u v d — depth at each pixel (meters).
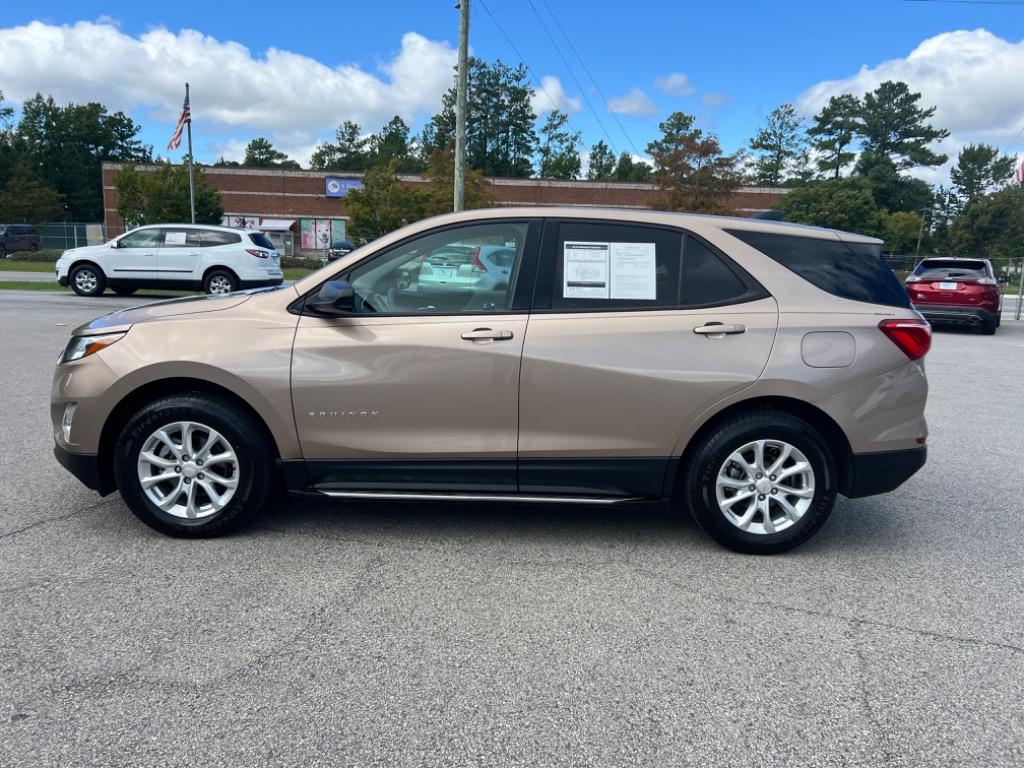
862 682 2.84
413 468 3.96
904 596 3.58
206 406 3.91
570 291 3.95
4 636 3.01
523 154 87.19
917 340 3.97
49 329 11.97
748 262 4.01
